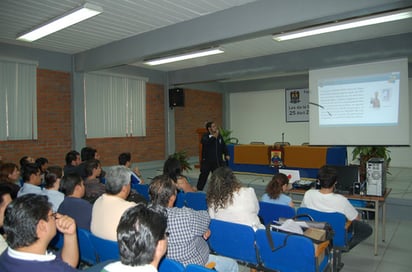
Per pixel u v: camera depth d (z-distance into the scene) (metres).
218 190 2.40
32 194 1.31
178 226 1.80
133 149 7.34
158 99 8.00
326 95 5.75
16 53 5.28
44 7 3.63
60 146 5.92
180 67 7.70
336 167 3.51
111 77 6.77
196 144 9.41
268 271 2.08
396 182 6.17
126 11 3.83
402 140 5.06
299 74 9.17
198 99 9.55
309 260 1.85
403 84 5.04
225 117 10.68
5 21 4.09
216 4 3.61
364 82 5.37
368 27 4.71
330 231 2.13
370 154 5.25
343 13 2.95
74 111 6.03
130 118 7.21
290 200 2.96
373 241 3.59
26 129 5.42
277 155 6.13
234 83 10.50
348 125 5.53
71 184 2.52
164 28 4.40
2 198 1.90
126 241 1.04
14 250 1.21
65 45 5.38
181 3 3.59
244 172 6.74
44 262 1.21
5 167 3.34
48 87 5.74
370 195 3.31
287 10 3.25
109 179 2.02
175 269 1.40
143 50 4.71
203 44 4.06
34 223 1.21
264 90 10.12
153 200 2.01
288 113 9.94
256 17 3.49
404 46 5.00
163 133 8.16
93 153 4.55
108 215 1.95
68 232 1.67
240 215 2.35
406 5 2.75
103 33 4.71
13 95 5.25
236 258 2.22
